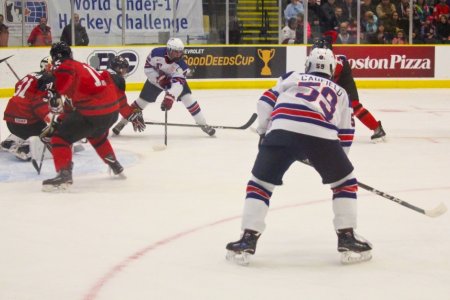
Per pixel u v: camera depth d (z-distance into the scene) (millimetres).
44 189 7133
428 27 18375
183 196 7055
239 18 18109
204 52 17438
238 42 17859
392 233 5758
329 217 6246
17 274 4758
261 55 17688
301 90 4906
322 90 4891
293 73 5043
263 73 17734
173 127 11883
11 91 15516
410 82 18188
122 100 9039
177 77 10000
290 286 4531
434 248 5367
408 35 18266
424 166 8703
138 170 8312
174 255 5176
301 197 6988
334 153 4832
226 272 4801
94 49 16656
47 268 4879
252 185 4914
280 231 5809
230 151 9688
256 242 4953
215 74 17562
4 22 16406
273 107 5020
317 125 4801
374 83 18094
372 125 10352
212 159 9102
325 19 18031
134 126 9234
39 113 8391
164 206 6645
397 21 18188
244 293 4402
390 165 8766
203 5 17906
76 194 7078
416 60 18156
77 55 16547
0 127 11727
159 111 13938
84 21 17594
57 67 6891
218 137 10859
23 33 16438
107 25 17750
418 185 7629
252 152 9633
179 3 17875
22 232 5766
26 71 15633
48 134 7109
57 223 6031
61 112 7410
